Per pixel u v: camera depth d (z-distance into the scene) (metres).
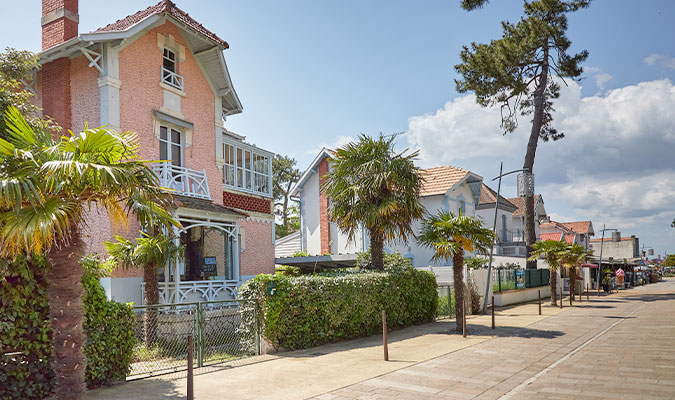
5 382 6.79
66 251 5.82
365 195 16.08
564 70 31.20
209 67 18.39
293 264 24.36
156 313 12.92
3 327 6.71
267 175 21.27
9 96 10.18
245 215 17.31
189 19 17.42
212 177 18.19
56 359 5.77
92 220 14.27
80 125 14.90
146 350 12.11
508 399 7.61
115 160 6.24
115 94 14.73
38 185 5.50
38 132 6.23
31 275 7.00
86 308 7.86
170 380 8.83
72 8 16.30
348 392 8.00
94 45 14.64
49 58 14.96
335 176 16.80
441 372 9.50
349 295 13.84
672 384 8.53
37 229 5.27
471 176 31.95
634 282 58.16
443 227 15.26
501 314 21.33
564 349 12.15
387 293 15.55
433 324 17.56
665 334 14.80
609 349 12.17
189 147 17.38
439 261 28.25
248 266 19.31
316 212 31.53
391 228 16.17
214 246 18.58
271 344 11.72
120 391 7.96
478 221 15.31
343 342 13.48
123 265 12.38
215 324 14.25
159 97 16.31
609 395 7.83
